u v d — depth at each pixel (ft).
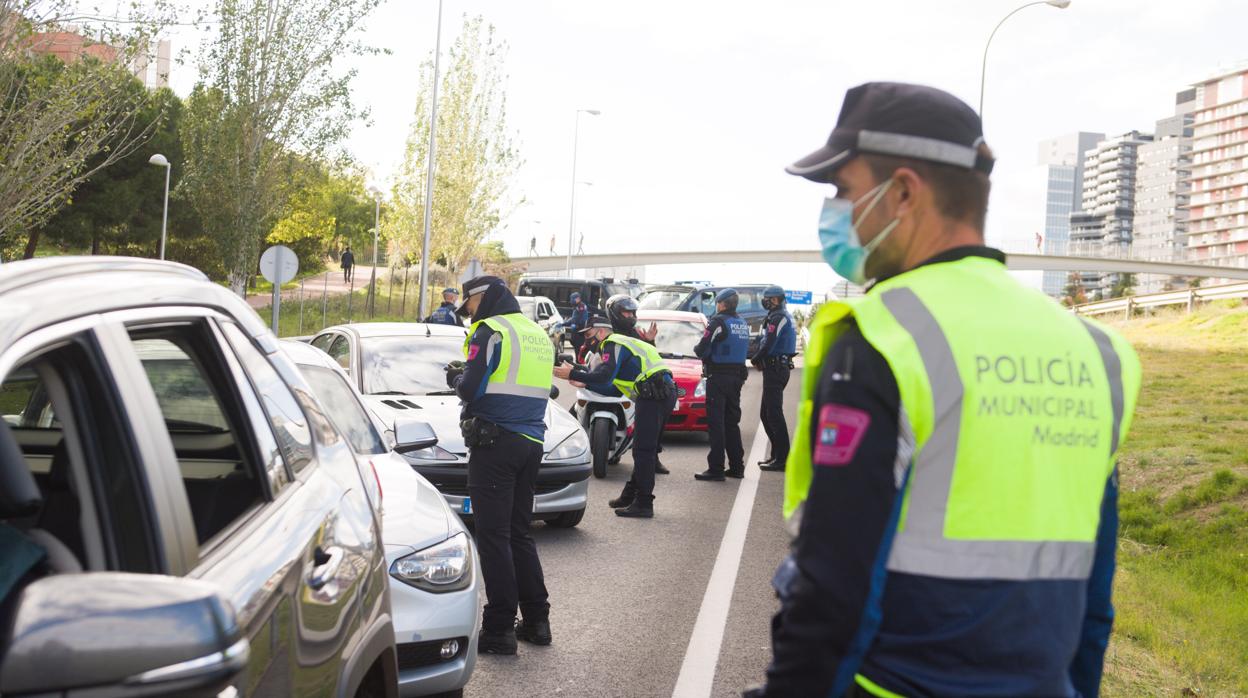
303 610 7.63
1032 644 5.74
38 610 4.31
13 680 4.17
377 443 19.12
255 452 8.23
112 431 6.13
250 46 90.63
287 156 93.40
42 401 8.38
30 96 49.49
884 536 5.52
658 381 30.91
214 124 91.30
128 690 4.32
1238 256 384.06
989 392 5.72
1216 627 26.08
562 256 334.85
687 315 55.77
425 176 159.33
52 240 147.64
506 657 18.69
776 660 5.72
